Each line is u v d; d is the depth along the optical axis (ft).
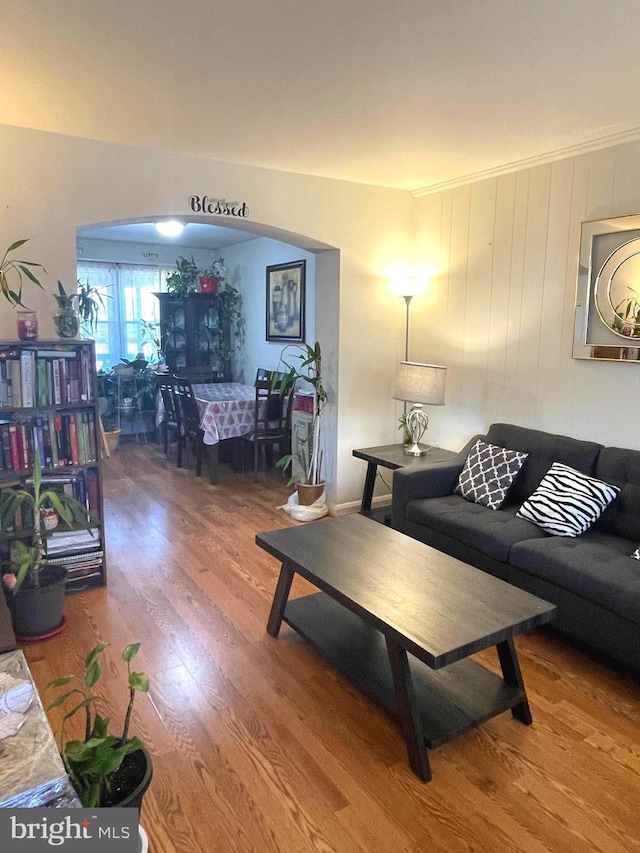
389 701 7.05
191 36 6.70
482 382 13.12
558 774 6.43
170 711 7.34
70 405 10.02
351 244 13.82
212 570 11.41
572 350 11.16
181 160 11.37
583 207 10.78
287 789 6.16
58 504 8.98
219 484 17.44
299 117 9.35
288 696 7.69
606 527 9.87
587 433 11.09
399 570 7.84
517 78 7.86
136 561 11.81
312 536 9.09
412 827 5.72
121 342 23.86
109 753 4.40
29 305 10.27
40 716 4.89
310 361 14.42
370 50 7.06
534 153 11.25
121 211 10.88
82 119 9.46
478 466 11.68
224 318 23.59
